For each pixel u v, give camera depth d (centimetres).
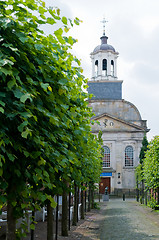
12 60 352
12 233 460
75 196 1413
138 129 5716
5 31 398
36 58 444
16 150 391
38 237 977
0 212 414
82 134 657
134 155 5672
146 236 1134
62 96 527
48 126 474
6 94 372
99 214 2098
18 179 429
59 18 446
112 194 5538
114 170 5625
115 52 6812
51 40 485
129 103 5897
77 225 1417
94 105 5934
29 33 473
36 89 456
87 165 1133
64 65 528
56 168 513
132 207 2864
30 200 475
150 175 2214
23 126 357
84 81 699
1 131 357
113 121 5781
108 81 6341
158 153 2086
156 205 2203
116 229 1320
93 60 6900
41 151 457
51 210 783
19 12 423
